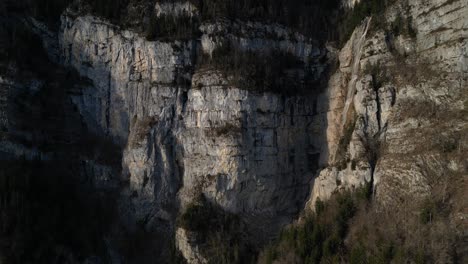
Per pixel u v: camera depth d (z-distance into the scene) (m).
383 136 81.25
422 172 72.94
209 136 89.81
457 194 69.00
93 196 91.94
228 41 94.00
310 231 78.00
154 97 94.31
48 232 80.06
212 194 88.56
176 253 85.38
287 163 93.50
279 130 92.50
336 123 92.50
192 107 92.38
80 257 82.69
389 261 66.44
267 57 94.19
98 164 94.31
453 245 64.56
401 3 88.94
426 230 67.06
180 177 93.38
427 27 83.81
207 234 85.38
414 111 78.88
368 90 83.75
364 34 91.81
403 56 85.06
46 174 88.44
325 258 72.62
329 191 82.56
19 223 77.44
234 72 91.25
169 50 94.75
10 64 93.00
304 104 95.94
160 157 92.56
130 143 93.50
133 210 91.88
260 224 89.75
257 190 90.38
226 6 96.00
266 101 91.25
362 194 76.81
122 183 93.56
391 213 72.44
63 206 85.38
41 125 93.75
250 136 89.81
